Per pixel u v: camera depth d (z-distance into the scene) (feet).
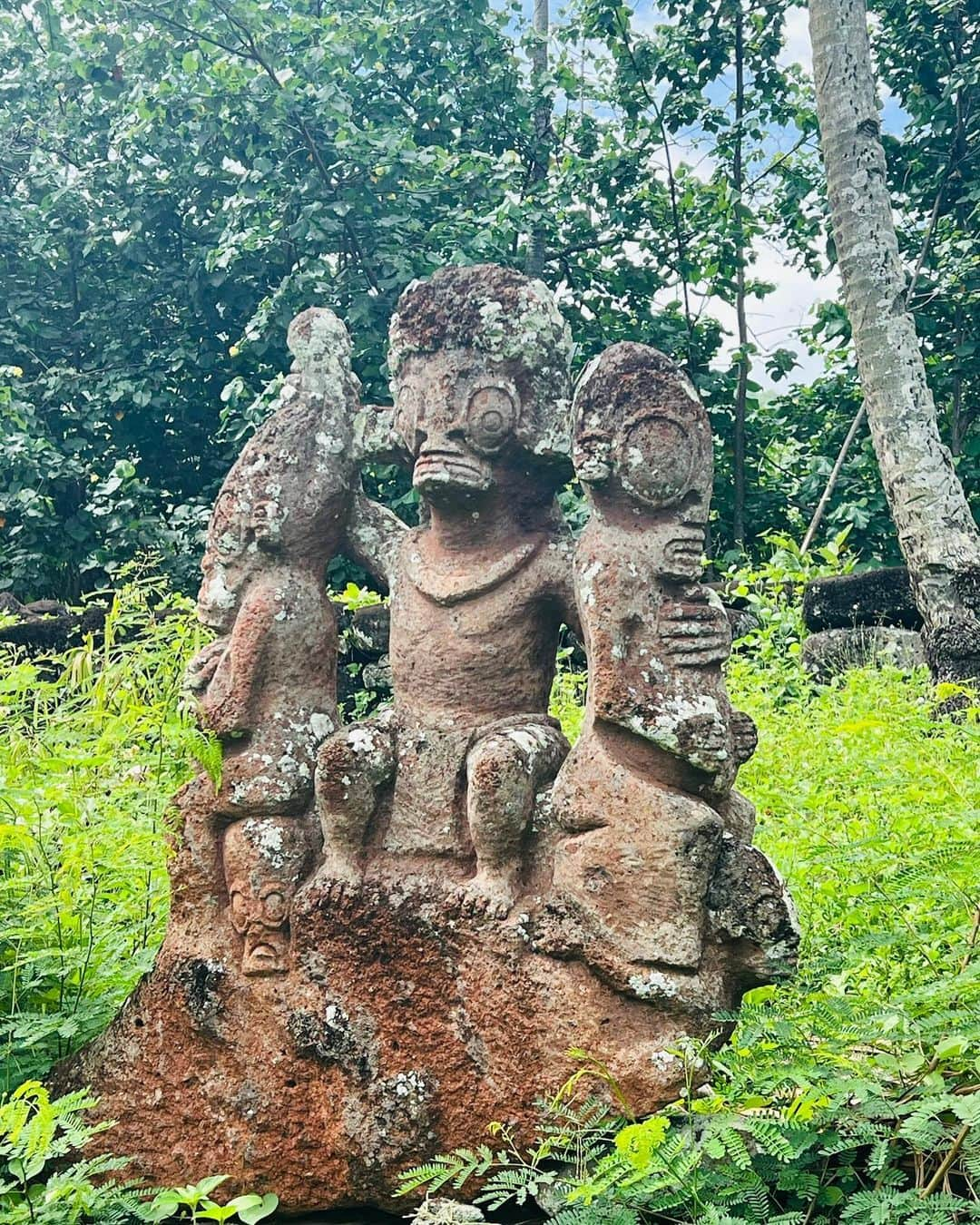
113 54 37.11
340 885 9.68
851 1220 7.86
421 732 10.00
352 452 10.97
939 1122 8.05
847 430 38.75
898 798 13.26
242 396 32.22
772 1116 8.32
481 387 10.12
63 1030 10.09
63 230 37.88
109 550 33.35
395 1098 9.15
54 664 24.49
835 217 25.80
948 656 23.98
